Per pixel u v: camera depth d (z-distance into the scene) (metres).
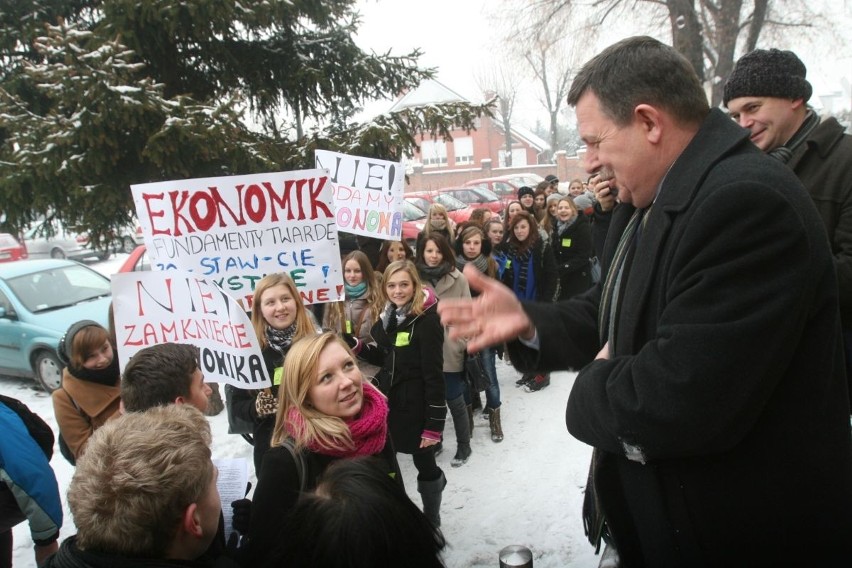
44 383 7.52
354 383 2.21
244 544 2.08
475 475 4.71
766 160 1.18
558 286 6.45
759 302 1.09
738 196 1.12
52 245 20.31
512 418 5.77
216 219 3.86
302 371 2.17
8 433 2.57
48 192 6.82
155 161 6.61
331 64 9.30
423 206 19.52
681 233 1.22
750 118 2.21
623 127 1.31
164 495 1.45
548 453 4.96
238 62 8.43
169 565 1.44
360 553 1.33
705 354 1.09
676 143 1.29
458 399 4.83
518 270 6.47
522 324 1.52
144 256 9.37
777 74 2.14
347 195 5.11
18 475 2.56
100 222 7.35
